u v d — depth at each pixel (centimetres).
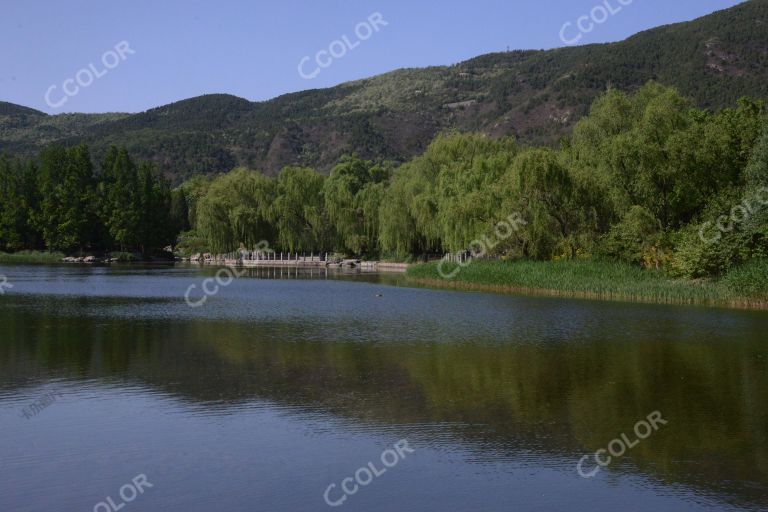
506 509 1772
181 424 2408
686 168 6912
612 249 6788
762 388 2891
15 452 2141
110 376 3103
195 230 17100
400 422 2434
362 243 12181
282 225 12288
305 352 3672
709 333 4222
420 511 1759
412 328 4509
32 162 15500
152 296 6744
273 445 2205
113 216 14575
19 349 3741
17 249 14825
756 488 1895
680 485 1917
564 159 7781
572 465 2053
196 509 1766
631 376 3109
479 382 3000
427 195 9562
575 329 4416
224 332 4356
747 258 5875
